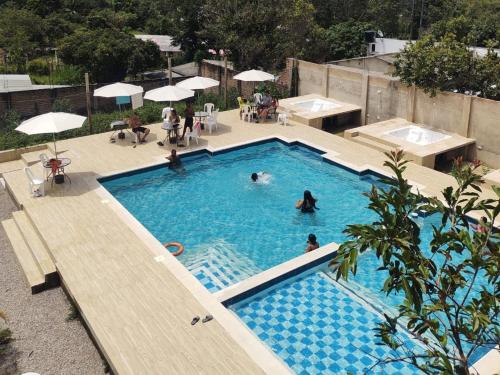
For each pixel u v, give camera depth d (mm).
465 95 19766
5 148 19703
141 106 24375
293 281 11828
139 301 10500
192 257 13078
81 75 42500
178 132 20938
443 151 18766
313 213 15375
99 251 12383
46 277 11695
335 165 18641
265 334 10195
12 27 52938
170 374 8547
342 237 13984
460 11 60062
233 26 31672
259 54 31719
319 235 14125
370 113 24328
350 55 42844
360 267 12461
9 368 9305
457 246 5195
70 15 63062
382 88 23250
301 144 20625
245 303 11055
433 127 21312
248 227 14609
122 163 18156
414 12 64750
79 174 17234
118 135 20812
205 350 9102
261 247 13570
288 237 14047
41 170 17547
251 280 11352
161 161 18375
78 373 9211
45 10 64250
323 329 10320
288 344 9930
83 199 15305
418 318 5105
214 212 15477
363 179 17766
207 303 10453
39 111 28062
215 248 13523
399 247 4848
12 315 10836
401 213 5086
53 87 31125
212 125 21781
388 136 20469
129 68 44125
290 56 32750
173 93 19516
